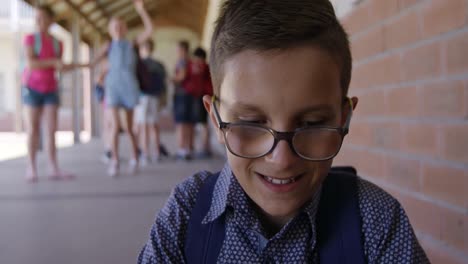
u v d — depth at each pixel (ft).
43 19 13.39
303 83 2.30
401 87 5.44
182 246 2.93
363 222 2.84
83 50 41.60
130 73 14.71
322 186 2.93
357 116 6.93
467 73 4.17
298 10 2.37
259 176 2.55
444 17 4.51
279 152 2.37
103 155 22.36
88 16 33.53
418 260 2.77
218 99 2.65
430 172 4.84
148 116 18.54
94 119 38.24
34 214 9.55
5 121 55.67
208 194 3.02
